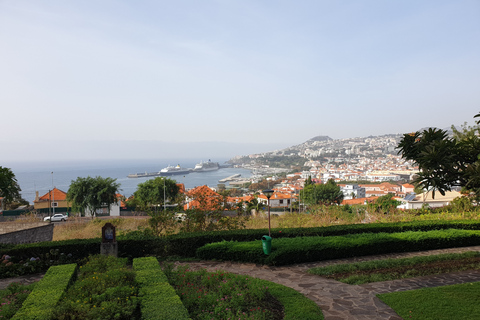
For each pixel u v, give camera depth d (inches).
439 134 358.6
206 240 482.0
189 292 266.1
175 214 574.9
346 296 290.7
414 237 468.4
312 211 917.8
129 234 502.6
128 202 2151.8
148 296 240.8
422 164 343.3
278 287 306.3
